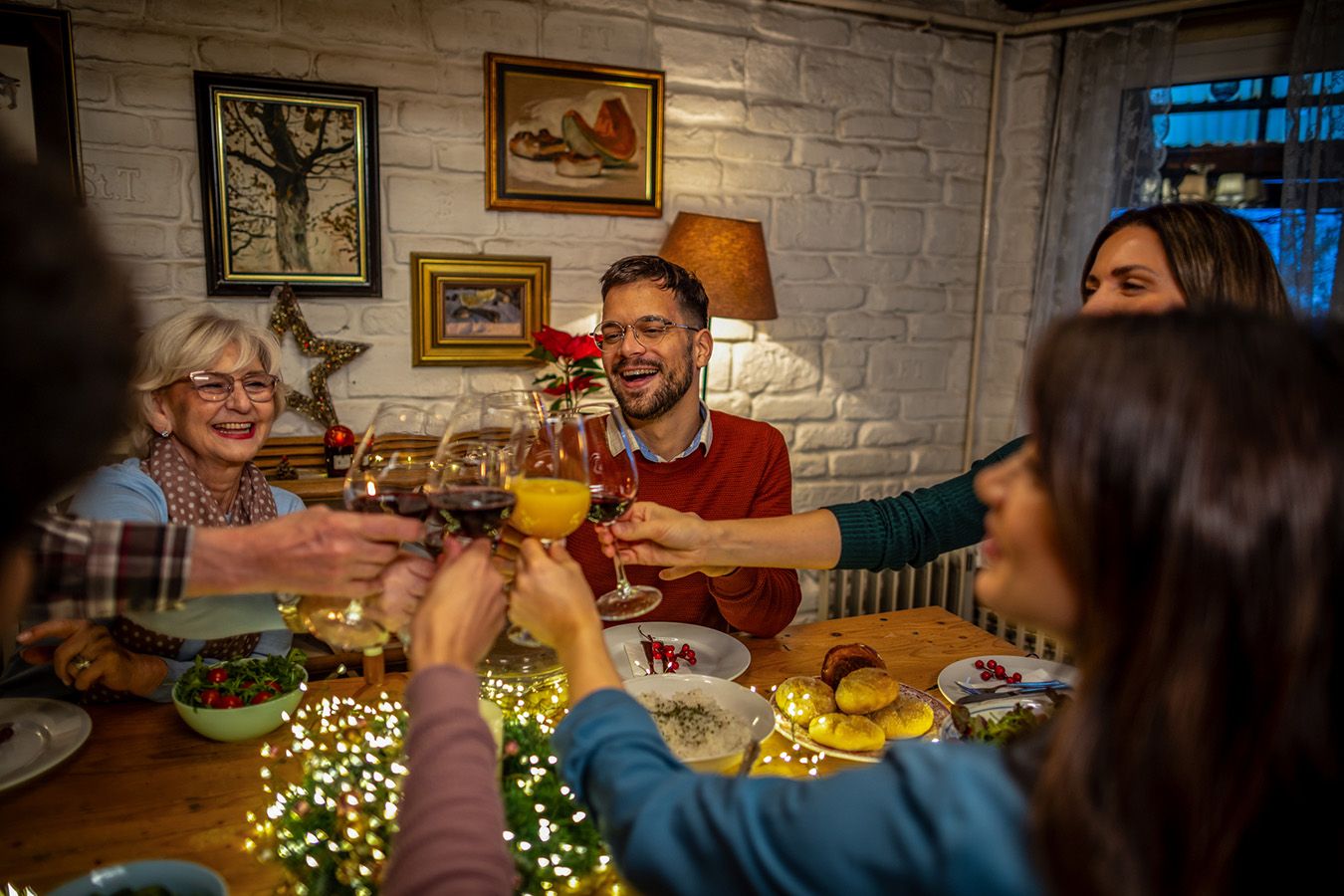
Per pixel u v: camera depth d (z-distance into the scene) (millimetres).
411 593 921
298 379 2400
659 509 1227
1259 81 2656
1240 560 450
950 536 1361
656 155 2639
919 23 2906
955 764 532
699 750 1042
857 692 1193
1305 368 477
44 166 492
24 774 1024
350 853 783
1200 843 462
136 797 1026
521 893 780
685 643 1495
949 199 3068
